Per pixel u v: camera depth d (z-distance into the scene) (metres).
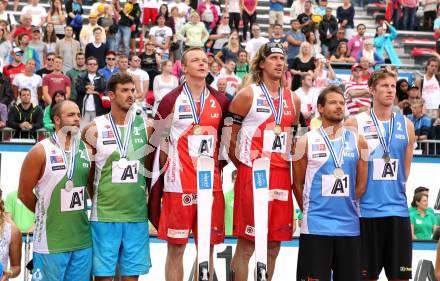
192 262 14.00
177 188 11.08
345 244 11.07
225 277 13.73
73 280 11.03
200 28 25.86
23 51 23.41
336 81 22.61
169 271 11.23
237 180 11.37
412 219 16.64
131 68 21.89
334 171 11.08
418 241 14.66
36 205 11.07
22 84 21.00
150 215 11.38
